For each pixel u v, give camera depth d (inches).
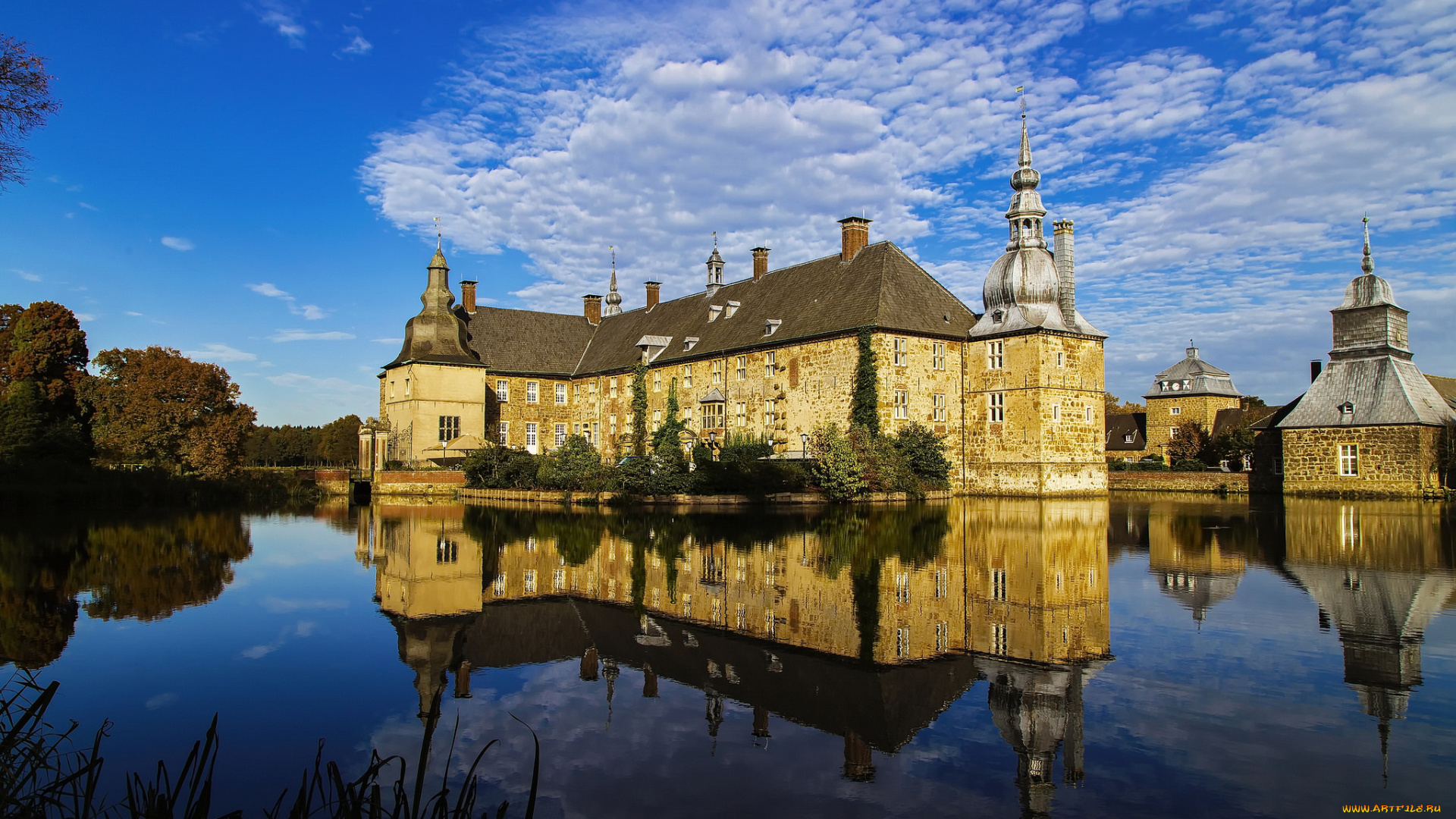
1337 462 1713.8
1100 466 1715.1
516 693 378.9
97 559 800.3
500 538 953.5
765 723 339.3
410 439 2087.8
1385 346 1694.1
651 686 388.5
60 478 1525.6
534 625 507.2
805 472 1518.2
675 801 266.2
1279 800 258.2
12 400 1663.4
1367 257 1736.0
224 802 264.8
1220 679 380.8
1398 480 1628.9
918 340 1711.4
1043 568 703.1
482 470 1779.0
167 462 1797.5
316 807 259.0
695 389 2106.3
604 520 1173.7
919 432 1637.6
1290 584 621.3
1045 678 388.2
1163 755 295.0
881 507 1418.6
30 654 442.9
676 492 1434.5
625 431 2351.1
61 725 333.4
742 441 1804.9
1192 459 2486.5
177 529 1096.2
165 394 1828.2
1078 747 304.7
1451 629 471.8
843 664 415.8
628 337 2466.8
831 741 318.0
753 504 1421.0
